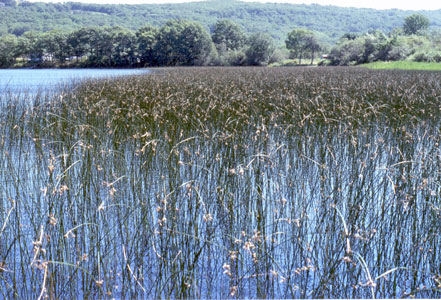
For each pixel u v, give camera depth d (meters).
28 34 100.69
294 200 6.37
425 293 4.29
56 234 5.14
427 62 51.47
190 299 4.21
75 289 4.35
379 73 29.28
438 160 6.77
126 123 10.05
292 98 12.28
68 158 7.30
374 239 5.25
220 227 5.47
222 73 30.94
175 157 7.59
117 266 4.77
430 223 5.39
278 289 4.40
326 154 8.38
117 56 90.56
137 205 5.84
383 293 4.24
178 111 10.62
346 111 10.77
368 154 8.22
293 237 5.03
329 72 32.50
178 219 5.43
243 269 4.72
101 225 5.60
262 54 86.50
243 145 7.93
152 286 4.36
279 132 9.70
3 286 4.38
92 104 11.90
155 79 21.66
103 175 7.19
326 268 4.40
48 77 37.88
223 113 10.68
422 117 11.09
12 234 5.40
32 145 9.75
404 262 4.77
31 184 7.18
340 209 6.09
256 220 5.84
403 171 6.59
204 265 4.81
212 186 6.60
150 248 5.09
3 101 14.33
